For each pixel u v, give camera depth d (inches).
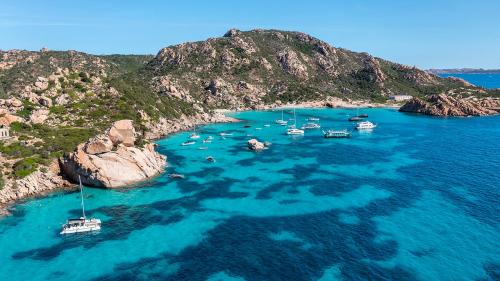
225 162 5049.2
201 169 4714.6
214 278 2303.2
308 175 4323.3
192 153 5629.9
